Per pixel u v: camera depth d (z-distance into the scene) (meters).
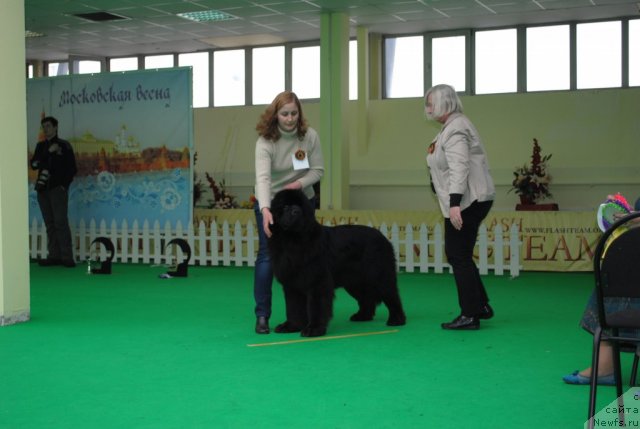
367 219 11.29
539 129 14.57
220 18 13.69
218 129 16.83
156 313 6.77
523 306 7.21
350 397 3.84
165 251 11.34
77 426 3.38
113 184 11.79
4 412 3.60
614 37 14.24
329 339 5.39
